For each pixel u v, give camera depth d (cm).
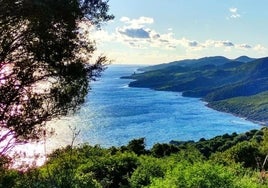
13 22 1240
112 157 2542
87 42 1467
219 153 4644
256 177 1547
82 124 19175
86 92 1487
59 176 1312
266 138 5644
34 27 1268
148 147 16088
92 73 1462
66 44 1359
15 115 1313
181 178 1297
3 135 1336
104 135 17062
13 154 1386
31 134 1386
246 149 4309
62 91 1411
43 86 1409
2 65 1310
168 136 18788
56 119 1481
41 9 1224
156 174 2052
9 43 1241
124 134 18038
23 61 1322
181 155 2450
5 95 1277
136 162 2477
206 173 1270
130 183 2103
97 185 1419
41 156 1502
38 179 1296
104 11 1466
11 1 1163
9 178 1267
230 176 1293
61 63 1373
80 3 1408
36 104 1337
